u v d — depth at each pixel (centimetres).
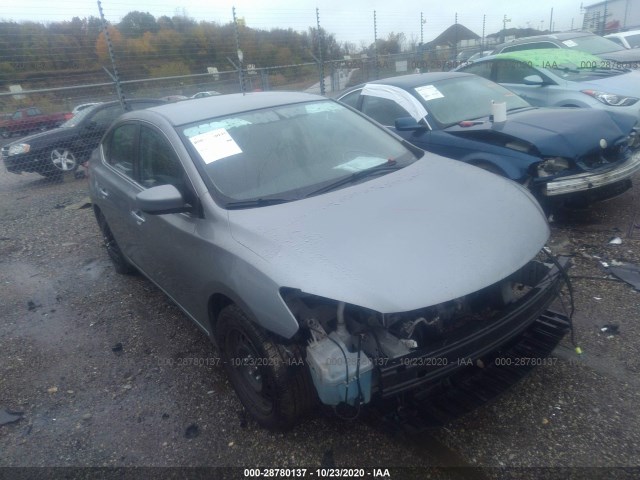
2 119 1260
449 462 247
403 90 573
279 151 326
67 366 367
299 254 241
